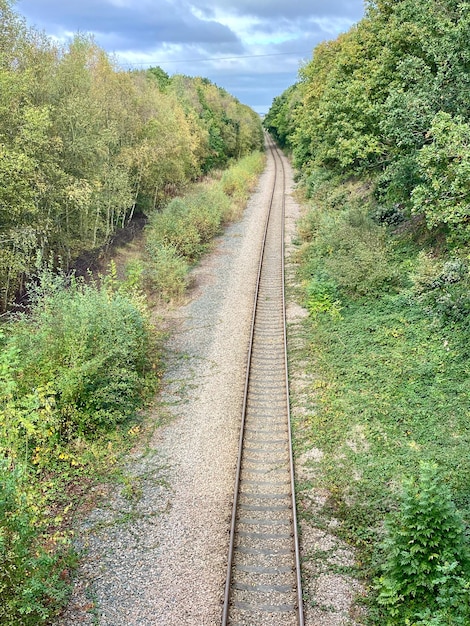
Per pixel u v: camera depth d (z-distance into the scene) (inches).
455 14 565.6
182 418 487.5
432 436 425.1
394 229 826.8
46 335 461.7
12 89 711.7
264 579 311.6
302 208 1393.9
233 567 319.6
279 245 1040.2
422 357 523.8
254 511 366.9
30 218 799.1
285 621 284.4
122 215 1245.7
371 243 740.7
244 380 546.3
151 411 502.3
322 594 300.4
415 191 470.3
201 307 756.6
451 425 433.7
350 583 308.0
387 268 679.1
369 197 1003.9
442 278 579.5
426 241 712.4
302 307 727.1
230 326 682.2
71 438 446.6
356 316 643.5
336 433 450.0
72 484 401.7
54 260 933.8
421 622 258.5
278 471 409.1
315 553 330.3
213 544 338.3
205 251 1024.2
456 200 455.5
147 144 1221.7
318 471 407.5
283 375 551.8
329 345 596.4
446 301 559.2
